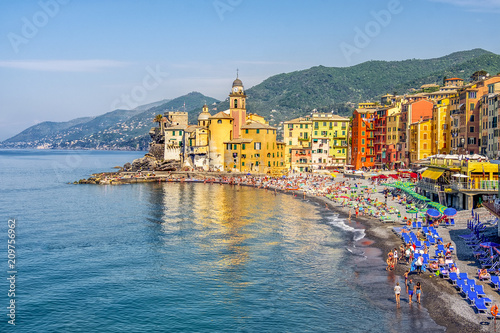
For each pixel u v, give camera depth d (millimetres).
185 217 100812
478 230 67875
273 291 52875
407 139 174375
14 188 170875
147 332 43594
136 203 124812
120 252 70812
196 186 171125
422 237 71875
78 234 83750
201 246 73875
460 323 42562
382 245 71688
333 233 81625
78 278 58531
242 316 46406
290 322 44812
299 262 63844
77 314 47719
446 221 78500
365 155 199250
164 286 55219
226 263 64062
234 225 90750
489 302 44625
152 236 81500
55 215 105562
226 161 199250
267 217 99500
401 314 45406
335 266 61500
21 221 97750
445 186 92750
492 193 82750
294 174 196750
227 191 153250
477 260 58406
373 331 42156
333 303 48844
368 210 100500
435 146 159250
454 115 145750
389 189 134375
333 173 173500
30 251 71625
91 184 183375
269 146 194875
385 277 56250
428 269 57688
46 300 51250
